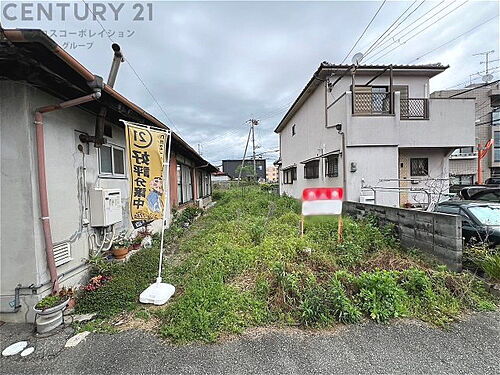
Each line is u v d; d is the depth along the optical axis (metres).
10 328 2.91
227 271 4.12
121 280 3.74
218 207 13.74
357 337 2.68
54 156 3.37
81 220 3.92
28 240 3.00
